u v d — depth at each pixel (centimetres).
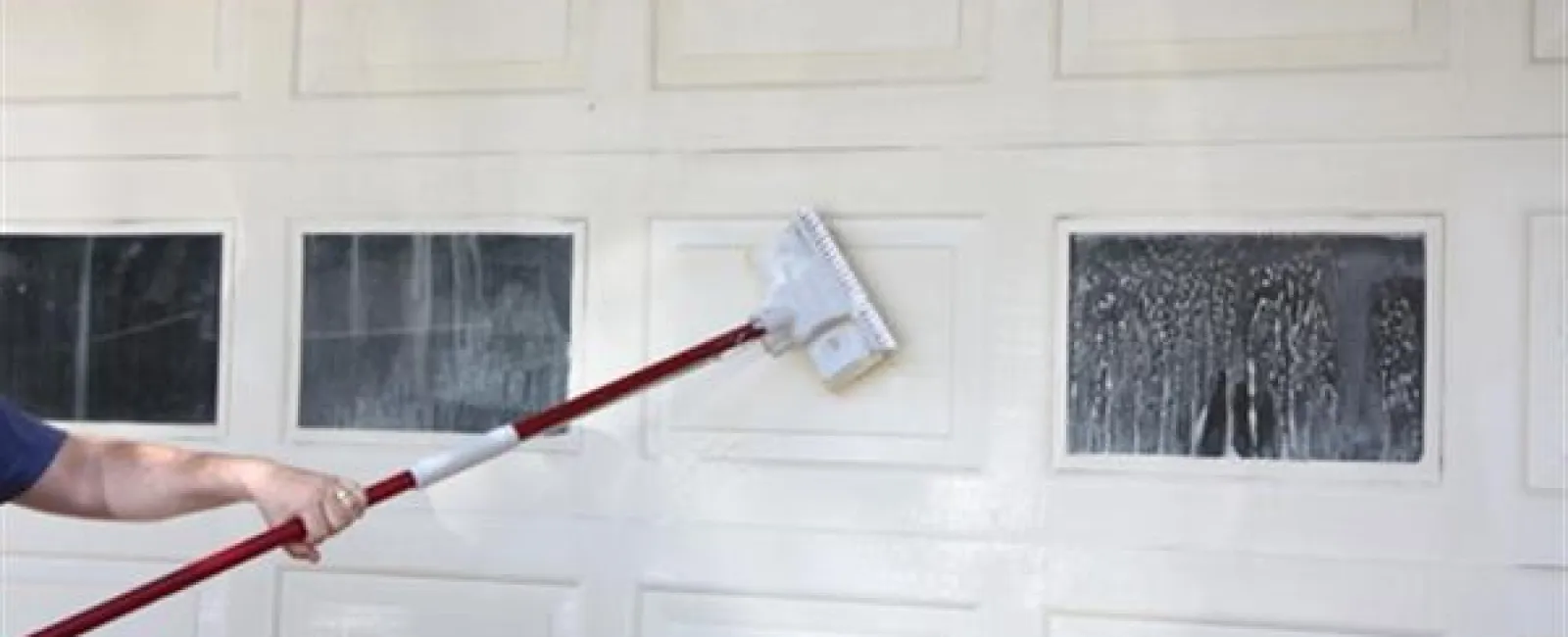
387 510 191
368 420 193
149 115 201
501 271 189
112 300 201
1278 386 166
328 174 195
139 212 201
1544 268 160
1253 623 166
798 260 174
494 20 191
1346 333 165
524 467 187
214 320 198
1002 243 174
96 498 162
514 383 188
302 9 197
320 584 193
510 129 190
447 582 189
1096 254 172
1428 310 163
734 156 182
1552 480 159
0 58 205
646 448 183
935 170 177
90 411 200
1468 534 161
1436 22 164
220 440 196
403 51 193
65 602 200
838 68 180
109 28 203
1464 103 163
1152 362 170
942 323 176
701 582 181
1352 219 165
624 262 185
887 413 177
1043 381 173
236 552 158
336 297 194
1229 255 168
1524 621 159
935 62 177
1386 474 163
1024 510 173
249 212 197
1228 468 167
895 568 176
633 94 186
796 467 179
